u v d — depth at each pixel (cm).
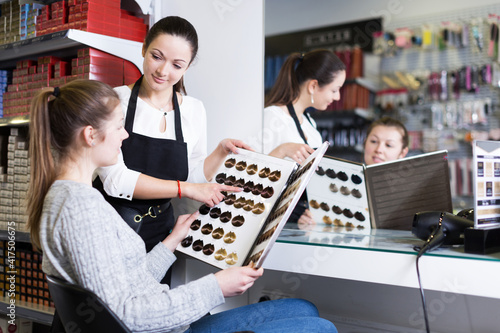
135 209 188
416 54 404
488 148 146
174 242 158
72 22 239
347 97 401
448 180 193
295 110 245
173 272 231
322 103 246
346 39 416
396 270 142
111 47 235
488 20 378
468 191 387
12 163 273
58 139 126
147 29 257
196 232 162
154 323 115
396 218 200
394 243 158
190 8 255
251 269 129
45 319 257
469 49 386
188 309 118
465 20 387
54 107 126
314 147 249
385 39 411
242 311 151
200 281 124
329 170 215
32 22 265
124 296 114
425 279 138
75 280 117
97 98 127
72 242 112
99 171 181
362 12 413
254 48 238
